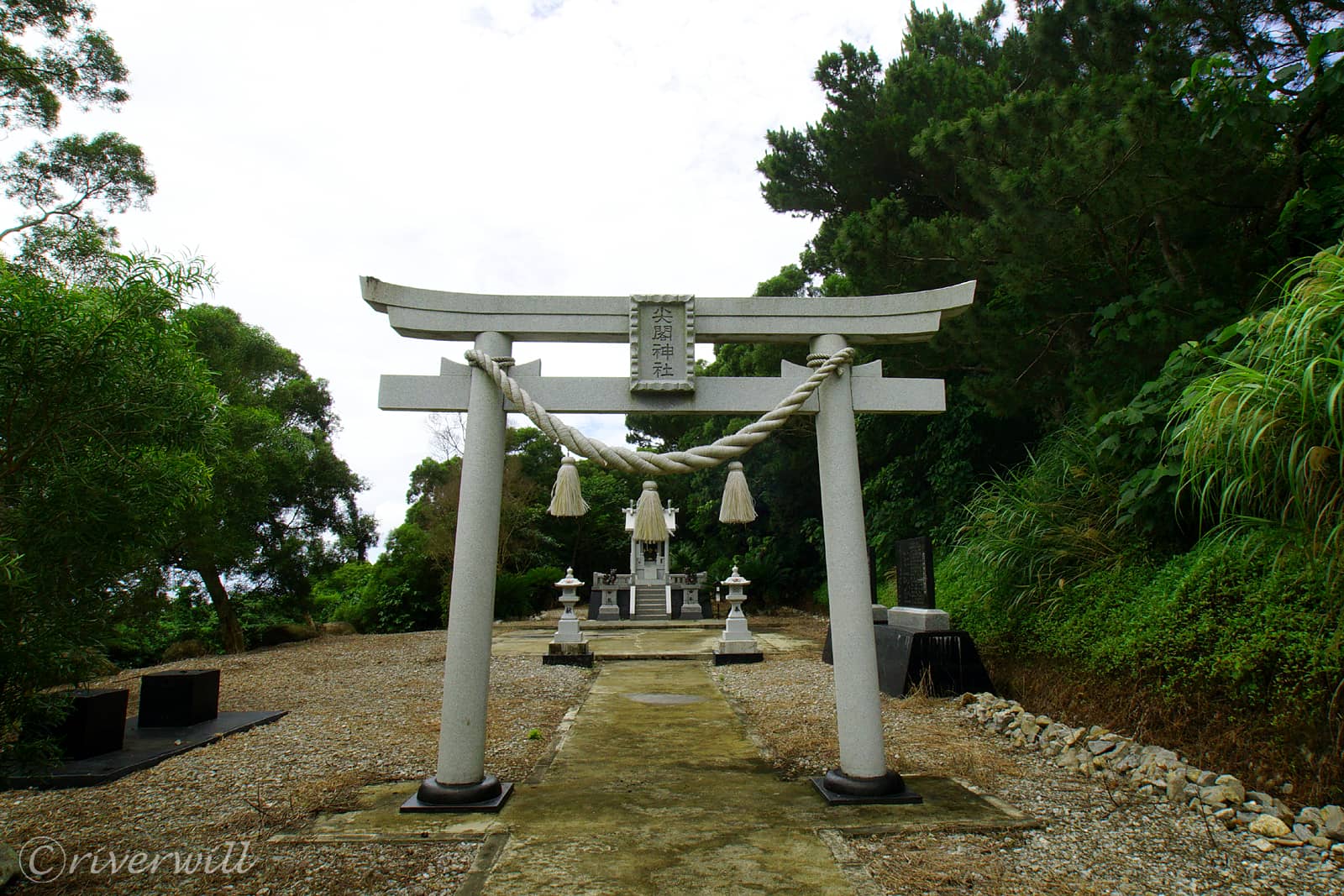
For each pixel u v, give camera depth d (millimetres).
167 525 3393
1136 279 6879
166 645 12695
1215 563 4477
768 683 7766
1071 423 6984
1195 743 4094
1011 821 3404
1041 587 6027
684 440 22750
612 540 26094
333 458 15602
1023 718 5160
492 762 4609
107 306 2826
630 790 3994
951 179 10141
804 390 3854
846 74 12383
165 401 3104
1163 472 4797
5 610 2604
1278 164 5789
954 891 2725
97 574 3000
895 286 8734
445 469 23828
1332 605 3617
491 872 2900
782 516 18594
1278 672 3777
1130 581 5281
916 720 5496
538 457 26516
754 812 3604
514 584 16672
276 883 2820
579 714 6250
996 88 9664
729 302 4160
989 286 8594
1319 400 2857
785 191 13586
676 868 2936
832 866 2947
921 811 3568
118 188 9453
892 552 11492
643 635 13469
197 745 5031
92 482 2824
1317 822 3213
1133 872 2877
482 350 4039
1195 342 4750
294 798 3818
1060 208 6371
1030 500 6289
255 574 13789
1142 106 5504
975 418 10461
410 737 5238
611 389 4066
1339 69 4668
